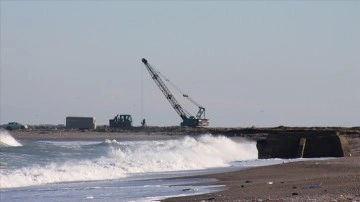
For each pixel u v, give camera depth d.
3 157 152.12
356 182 112.62
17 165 139.25
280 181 122.31
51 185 122.94
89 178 136.12
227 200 91.88
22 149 175.88
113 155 172.12
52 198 103.62
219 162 191.38
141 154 177.12
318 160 188.00
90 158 163.50
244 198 93.75
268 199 90.31
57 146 198.38
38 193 110.19
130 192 109.88
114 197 103.38
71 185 122.88
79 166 143.75
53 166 140.38
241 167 176.88
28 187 119.56
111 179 135.62
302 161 183.38
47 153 169.62
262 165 183.50
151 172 155.00
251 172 147.88
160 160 168.50
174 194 105.19
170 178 137.12
